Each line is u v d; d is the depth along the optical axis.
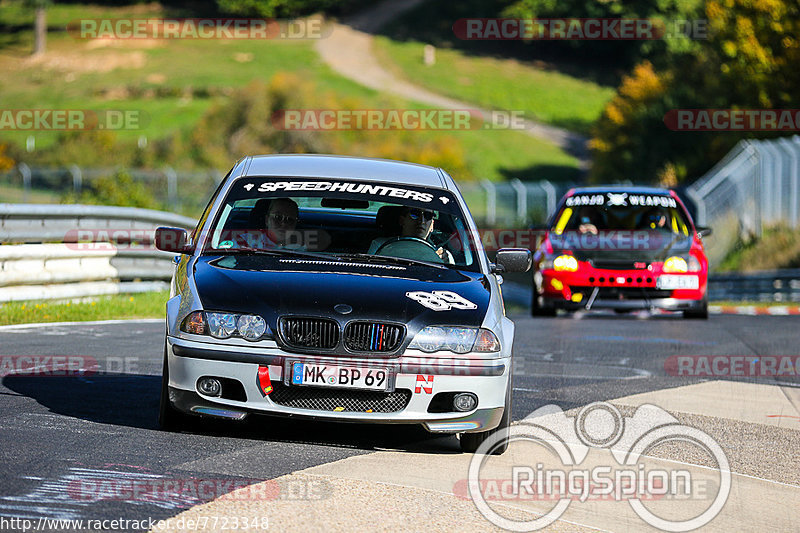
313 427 22.73
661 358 37.41
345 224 24.64
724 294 82.00
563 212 51.75
